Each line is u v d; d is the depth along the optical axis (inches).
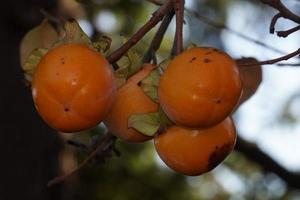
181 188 95.9
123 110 32.4
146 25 31.6
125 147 91.7
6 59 61.4
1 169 60.2
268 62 32.4
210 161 31.5
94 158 40.9
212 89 29.4
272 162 73.4
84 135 70.9
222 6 83.2
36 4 60.9
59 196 62.6
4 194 60.0
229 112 30.1
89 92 30.0
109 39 31.8
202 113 29.6
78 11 64.7
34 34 43.3
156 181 94.5
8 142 60.9
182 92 29.5
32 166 61.2
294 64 37.1
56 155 62.9
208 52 30.0
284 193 101.6
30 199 60.6
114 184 93.0
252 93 38.8
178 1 31.6
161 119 31.8
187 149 31.4
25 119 61.7
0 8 60.8
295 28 33.1
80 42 31.7
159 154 32.2
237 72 30.0
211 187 107.3
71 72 29.9
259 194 105.0
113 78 30.7
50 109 30.2
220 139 31.4
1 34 61.2
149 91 31.8
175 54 31.7
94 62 30.3
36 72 30.5
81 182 90.4
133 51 32.7
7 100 61.1
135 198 94.0
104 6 72.6
